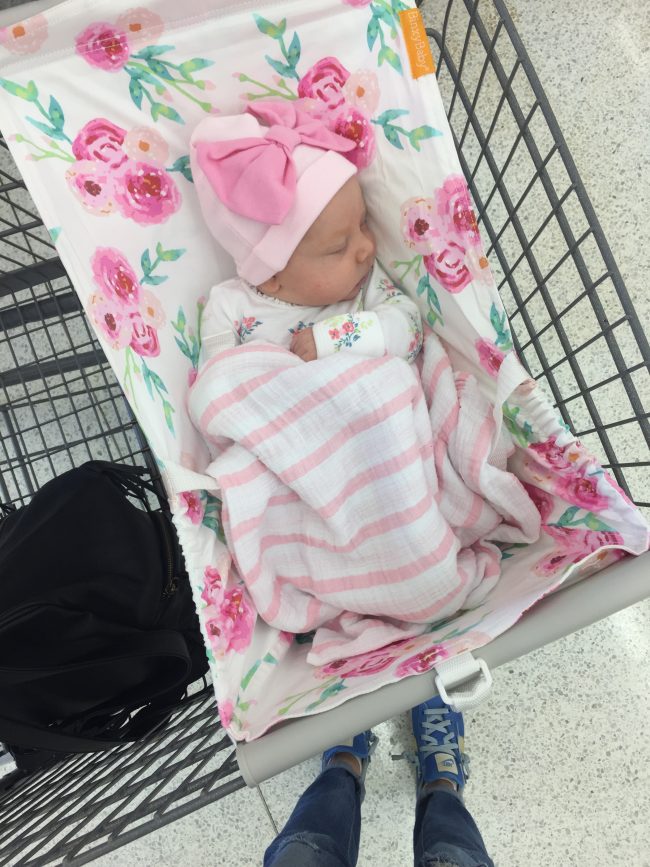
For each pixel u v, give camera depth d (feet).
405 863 3.83
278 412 2.57
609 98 4.12
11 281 3.37
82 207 2.22
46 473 4.30
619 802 3.84
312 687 2.33
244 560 2.56
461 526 2.81
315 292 2.75
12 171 4.04
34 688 2.51
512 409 2.40
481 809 3.89
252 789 3.98
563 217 2.46
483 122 4.14
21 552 2.82
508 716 3.96
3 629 2.51
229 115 2.45
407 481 2.60
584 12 4.14
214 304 2.84
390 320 2.72
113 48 2.08
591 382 4.06
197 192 2.53
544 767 3.90
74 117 2.17
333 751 3.68
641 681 3.94
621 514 2.19
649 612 4.00
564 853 3.82
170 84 2.27
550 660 4.00
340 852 3.03
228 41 2.19
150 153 2.41
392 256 2.80
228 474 2.51
